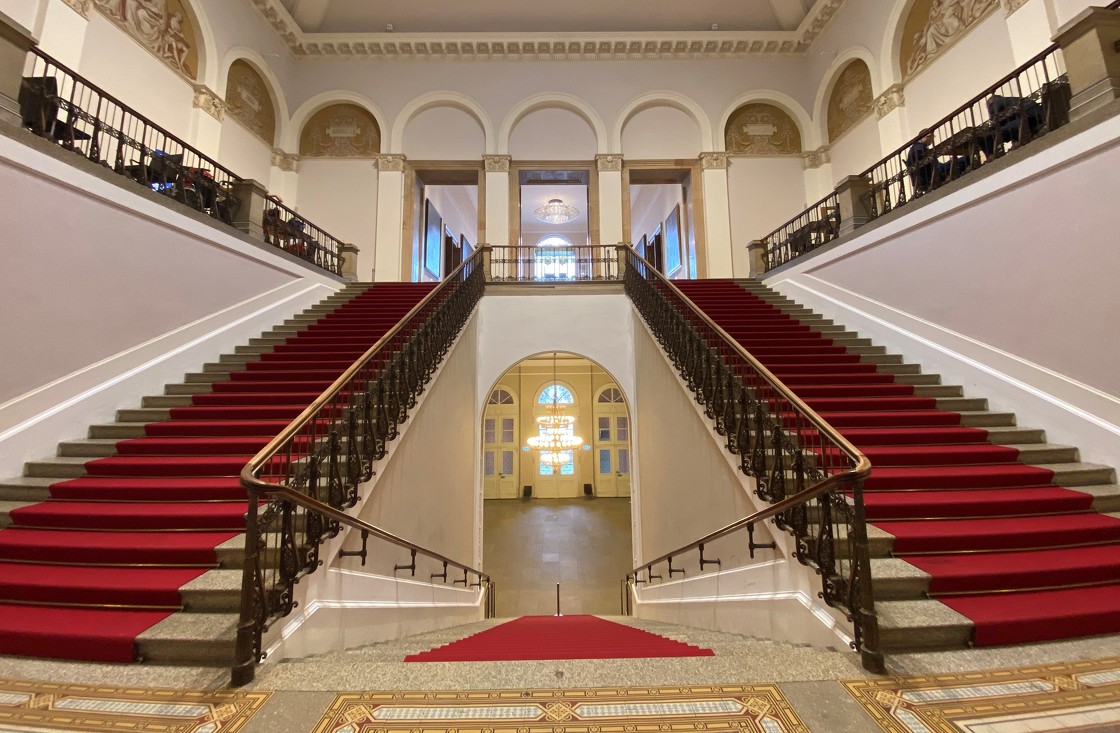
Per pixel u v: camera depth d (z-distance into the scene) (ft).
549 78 39.86
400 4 39.01
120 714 5.70
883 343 18.99
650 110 40.73
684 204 43.42
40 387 12.25
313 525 8.34
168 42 26.45
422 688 6.18
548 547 35.68
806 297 24.39
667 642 9.42
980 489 11.09
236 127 32.86
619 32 38.83
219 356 18.48
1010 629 7.13
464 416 22.95
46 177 12.12
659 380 20.49
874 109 31.91
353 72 39.50
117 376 14.39
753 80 40.22
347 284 29.32
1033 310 13.25
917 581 8.05
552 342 27.86
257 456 7.10
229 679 6.40
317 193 38.58
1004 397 14.14
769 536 10.23
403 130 39.50
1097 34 11.61
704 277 38.75
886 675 6.34
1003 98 15.11
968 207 15.26
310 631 8.11
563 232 68.69
